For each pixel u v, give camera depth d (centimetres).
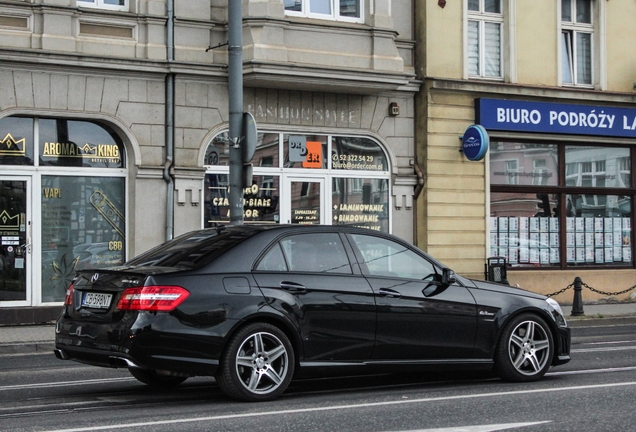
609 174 2214
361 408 766
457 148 2011
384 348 859
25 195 1644
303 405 782
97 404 802
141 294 762
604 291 2173
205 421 700
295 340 820
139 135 1716
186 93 1761
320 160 1908
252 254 823
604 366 1077
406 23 2002
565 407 773
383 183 1973
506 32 2088
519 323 928
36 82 1628
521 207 2114
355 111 1928
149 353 755
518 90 2056
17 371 1091
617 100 2167
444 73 2002
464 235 2016
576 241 2175
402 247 902
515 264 2108
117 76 1697
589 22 2200
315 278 839
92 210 1702
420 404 788
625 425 691
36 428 670
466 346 900
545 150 2142
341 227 880
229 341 787
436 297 889
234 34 1400
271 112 1845
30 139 1650
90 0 1703
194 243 852
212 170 1794
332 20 1873
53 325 1630
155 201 1728
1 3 1603
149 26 1730
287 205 1869
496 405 783
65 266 1677
